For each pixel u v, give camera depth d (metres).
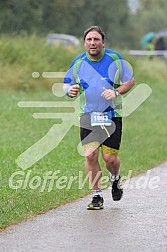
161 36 67.12
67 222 14.56
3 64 39.91
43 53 42.94
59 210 15.73
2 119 29.17
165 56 56.59
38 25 72.69
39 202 16.17
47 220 14.73
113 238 13.27
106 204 16.45
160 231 13.87
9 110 31.38
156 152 25.12
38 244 12.80
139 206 16.25
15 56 41.00
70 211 15.64
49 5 76.38
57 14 77.25
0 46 41.09
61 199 16.73
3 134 25.97
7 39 43.16
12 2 70.69
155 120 34.81
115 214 15.37
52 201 16.44
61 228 14.04
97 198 15.86
